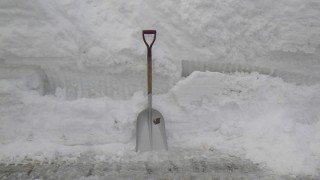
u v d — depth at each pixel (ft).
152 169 9.10
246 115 11.07
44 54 10.37
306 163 9.43
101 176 8.73
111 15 11.02
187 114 10.82
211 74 10.96
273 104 11.23
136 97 10.88
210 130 10.81
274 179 8.89
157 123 10.33
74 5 10.76
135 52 10.66
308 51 11.59
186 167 9.24
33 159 9.39
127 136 10.29
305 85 11.86
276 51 11.56
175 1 11.11
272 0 11.59
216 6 11.16
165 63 10.93
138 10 11.10
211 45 11.20
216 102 11.07
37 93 10.52
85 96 10.92
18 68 10.52
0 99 10.11
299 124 10.80
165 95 11.12
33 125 10.14
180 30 11.16
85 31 10.62
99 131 10.34
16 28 10.18
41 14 10.39
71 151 9.77
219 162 9.54
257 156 9.79
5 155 9.42
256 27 11.40
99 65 10.66
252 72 11.63
